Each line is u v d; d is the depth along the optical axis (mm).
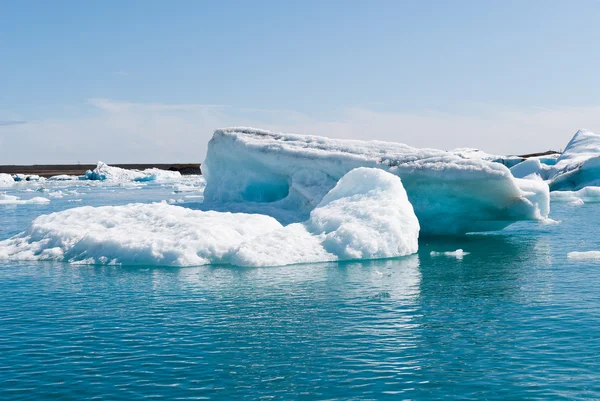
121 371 6254
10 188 67625
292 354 6742
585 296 9398
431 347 6914
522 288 10117
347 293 9852
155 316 8492
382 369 6219
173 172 96000
